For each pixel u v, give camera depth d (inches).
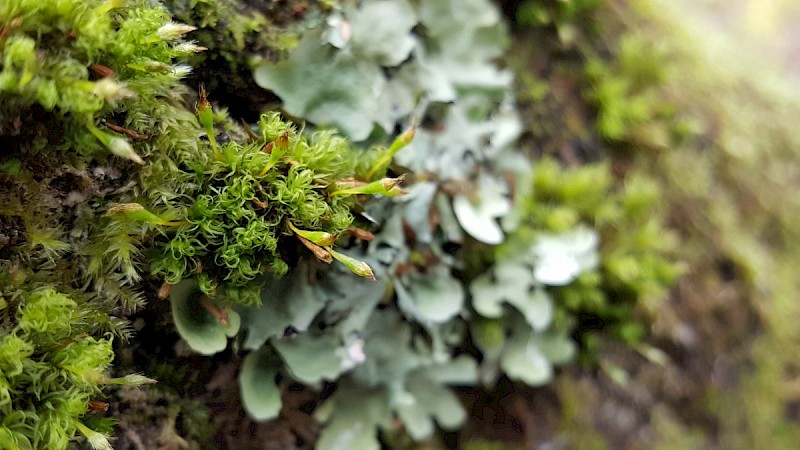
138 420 2.3
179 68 2.1
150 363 2.4
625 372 3.4
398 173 2.5
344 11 2.5
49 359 2.0
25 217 2.0
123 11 2.0
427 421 2.9
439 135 2.7
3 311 2.0
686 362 3.5
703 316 3.5
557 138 3.3
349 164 2.3
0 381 1.8
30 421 1.9
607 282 3.2
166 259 2.1
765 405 3.6
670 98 3.5
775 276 3.7
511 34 3.3
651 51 3.5
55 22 1.8
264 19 2.4
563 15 3.3
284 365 2.5
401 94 2.6
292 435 2.7
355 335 2.5
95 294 2.1
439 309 2.7
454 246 2.8
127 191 2.1
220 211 2.1
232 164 2.1
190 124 2.2
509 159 3.0
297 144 2.2
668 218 3.5
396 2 2.6
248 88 2.4
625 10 3.5
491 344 3.0
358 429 2.7
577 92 3.3
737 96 3.8
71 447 2.1
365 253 2.5
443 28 2.8
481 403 3.2
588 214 3.2
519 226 3.0
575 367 3.3
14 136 2.0
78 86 1.8
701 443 3.5
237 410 2.6
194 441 2.5
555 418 3.3
